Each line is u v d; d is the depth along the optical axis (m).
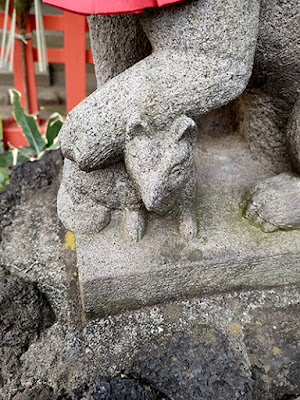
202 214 1.09
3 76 2.91
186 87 0.82
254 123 1.22
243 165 1.25
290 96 1.10
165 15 0.79
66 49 2.07
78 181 0.97
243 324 1.01
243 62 0.83
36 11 1.21
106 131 0.82
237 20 0.78
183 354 0.95
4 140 2.41
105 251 0.99
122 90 0.82
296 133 1.03
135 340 0.98
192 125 0.81
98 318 1.03
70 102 2.28
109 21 1.00
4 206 1.25
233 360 0.94
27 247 1.13
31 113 2.40
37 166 1.38
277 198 1.06
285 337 0.99
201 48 0.80
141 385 0.90
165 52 0.83
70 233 1.16
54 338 1.00
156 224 1.04
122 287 0.98
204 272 1.01
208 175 1.21
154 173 0.79
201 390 0.90
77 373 0.93
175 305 1.05
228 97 0.86
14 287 1.04
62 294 1.07
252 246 1.02
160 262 0.97
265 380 0.92
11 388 0.91
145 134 0.81
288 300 1.08
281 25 0.94
